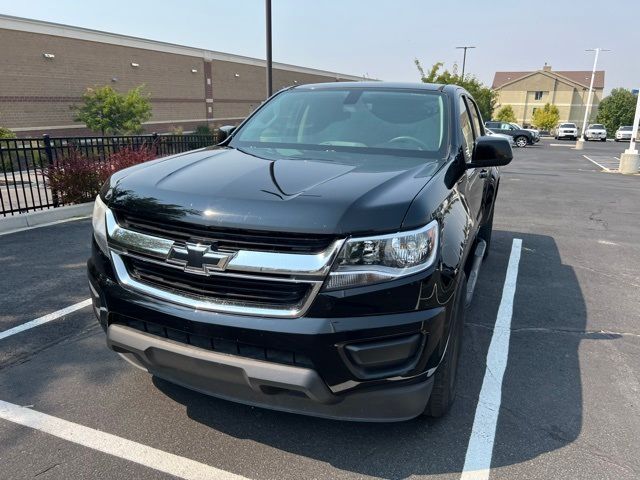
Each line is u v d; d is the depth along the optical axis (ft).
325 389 6.88
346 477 7.69
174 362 7.55
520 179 49.24
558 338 12.67
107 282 8.05
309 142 10.94
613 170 60.75
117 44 101.86
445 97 11.89
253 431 8.70
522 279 17.26
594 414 9.42
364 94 12.28
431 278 7.02
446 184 8.54
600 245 22.35
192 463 7.90
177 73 121.80
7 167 40.42
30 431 8.56
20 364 10.77
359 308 6.72
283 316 6.80
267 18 44.29
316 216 6.70
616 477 7.79
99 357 11.13
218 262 6.92
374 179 7.95
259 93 158.81
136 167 9.29
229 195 7.20
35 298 14.40
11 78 80.59
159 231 7.47
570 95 270.05
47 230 22.74
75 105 92.32
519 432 8.83
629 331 13.19
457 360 9.00
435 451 8.27
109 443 8.31
